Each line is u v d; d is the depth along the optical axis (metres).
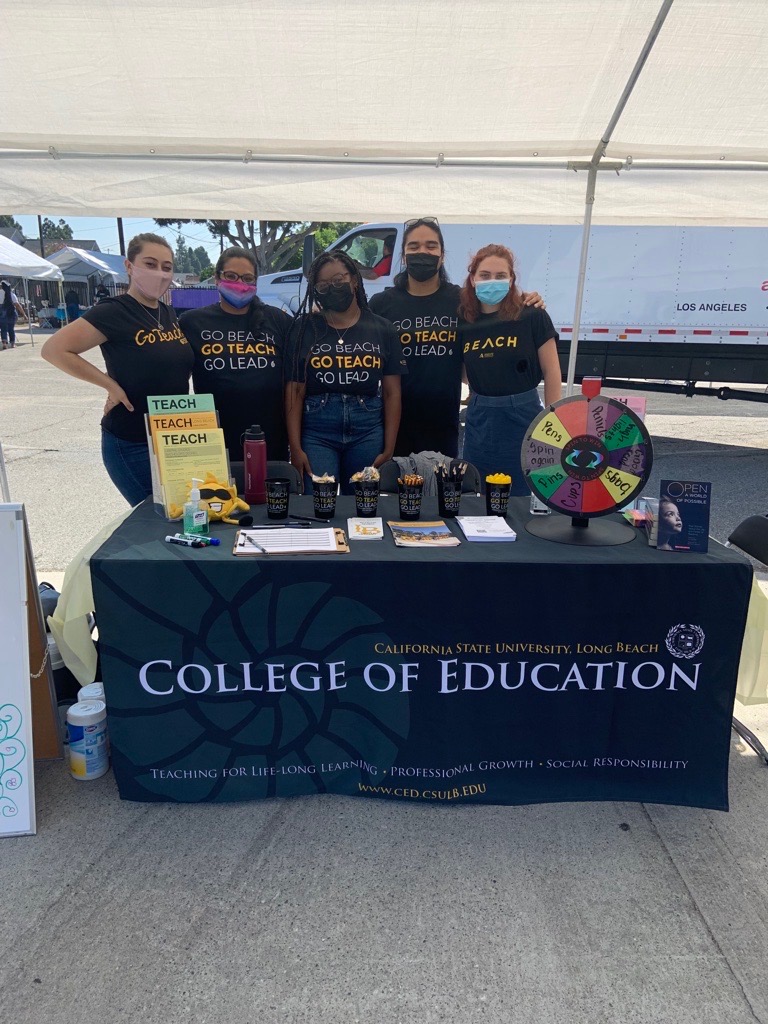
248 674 2.01
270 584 1.93
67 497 5.37
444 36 2.13
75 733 2.19
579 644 2.01
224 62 2.25
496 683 2.04
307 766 2.11
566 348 6.77
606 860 1.92
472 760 2.11
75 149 2.79
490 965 1.60
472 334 3.21
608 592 1.96
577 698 2.06
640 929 1.70
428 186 3.11
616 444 2.11
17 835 1.98
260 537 2.06
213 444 2.31
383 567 1.93
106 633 1.96
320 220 3.32
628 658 2.02
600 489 2.13
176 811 2.10
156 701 2.03
